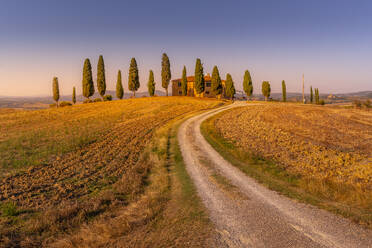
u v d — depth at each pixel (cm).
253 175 1308
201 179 1257
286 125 3102
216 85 7169
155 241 637
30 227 805
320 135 2497
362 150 1914
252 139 2381
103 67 7288
